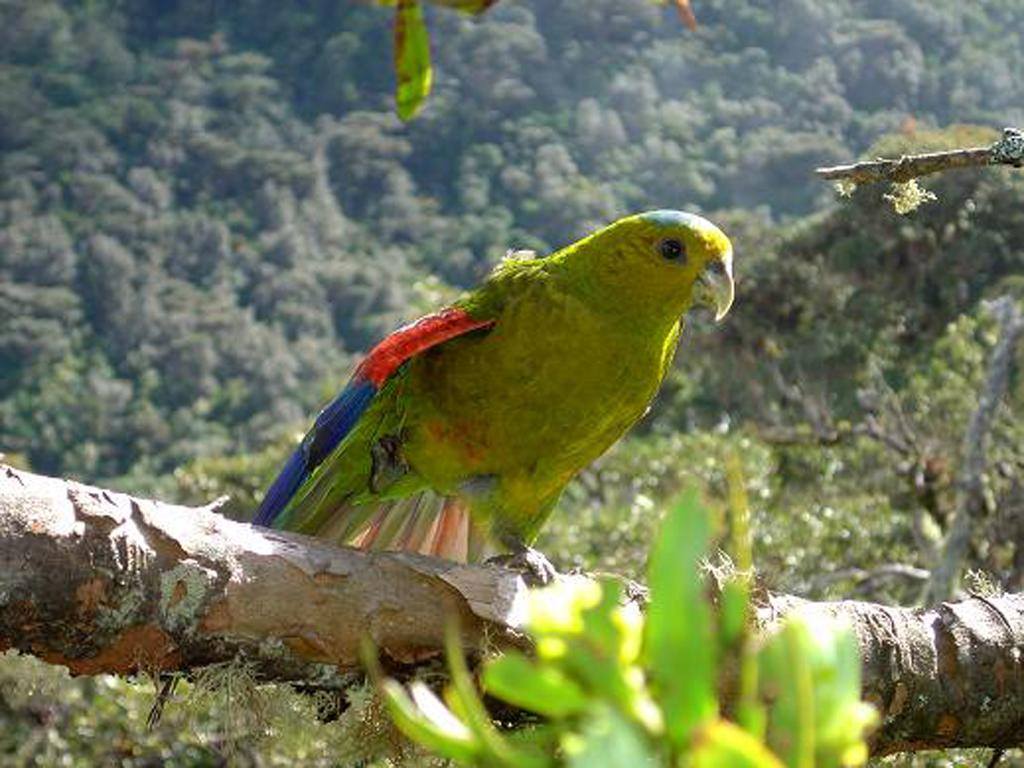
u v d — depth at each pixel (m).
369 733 4.02
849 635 1.50
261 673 3.90
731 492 1.66
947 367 15.60
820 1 28.03
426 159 33.50
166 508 3.75
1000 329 10.97
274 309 33.00
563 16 31.88
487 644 4.01
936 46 27.52
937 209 20.44
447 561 4.04
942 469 11.66
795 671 1.41
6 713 8.78
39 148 37.50
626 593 4.20
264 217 35.00
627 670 1.43
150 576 3.66
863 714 1.45
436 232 32.06
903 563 11.91
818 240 21.42
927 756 6.29
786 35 28.84
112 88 38.91
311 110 37.28
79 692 8.94
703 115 29.14
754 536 11.94
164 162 36.97
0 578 3.50
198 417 30.91
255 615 3.79
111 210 35.56
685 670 1.41
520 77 32.22
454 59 33.00
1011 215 20.33
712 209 28.25
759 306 21.48
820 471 14.01
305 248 33.69
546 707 1.45
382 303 32.50
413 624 3.96
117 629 3.66
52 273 34.19
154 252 35.22
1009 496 10.86
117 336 32.97
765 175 27.66
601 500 16.19
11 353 32.53
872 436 12.33
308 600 3.85
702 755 1.36
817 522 12.25
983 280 20.39
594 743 1.36
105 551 3.60
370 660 1.91
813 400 15.29
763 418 17.27
